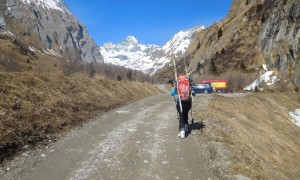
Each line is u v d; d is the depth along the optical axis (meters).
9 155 7.68
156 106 16.83
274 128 19.16
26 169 7.13
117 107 16.19
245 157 8.60
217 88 51.88
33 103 10.64
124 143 9.16
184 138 9.66
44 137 9.18
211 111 14.22
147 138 9.69
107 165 7.49
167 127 11.14
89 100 14.52
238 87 69.62
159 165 7.53
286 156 13.65
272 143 14.29
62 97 12.58
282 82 60.59
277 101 29.16
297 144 18.30
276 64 66.56
